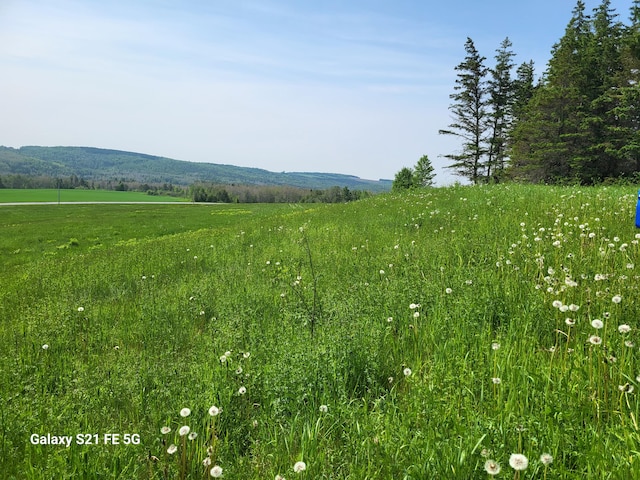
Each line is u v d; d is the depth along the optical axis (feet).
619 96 113.60
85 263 45.09
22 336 20.59
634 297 14.05
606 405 9.35
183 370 14.90
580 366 10.56
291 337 15.90
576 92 124.57
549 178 131.85
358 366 13.29
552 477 7.47
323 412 11.01
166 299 24.76
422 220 38.75
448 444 8.54
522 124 145.69
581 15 148.87
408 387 12.10
